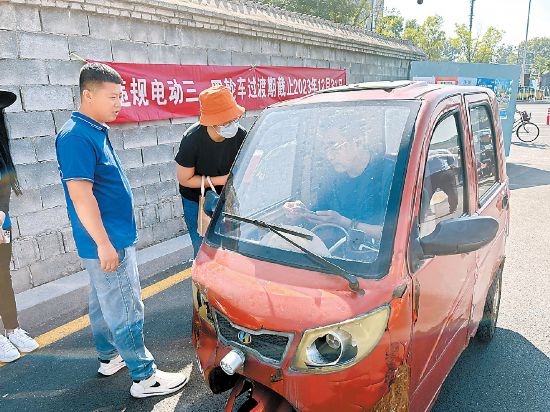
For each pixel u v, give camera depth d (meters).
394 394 1.75
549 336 3.42
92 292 2.78
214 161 3.30
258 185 2.42
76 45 4.24
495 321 3.36
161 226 5.39
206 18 5.54
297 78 7.68
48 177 4.12
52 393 2.84
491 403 2.70
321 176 2.25
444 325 2.22
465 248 1.84
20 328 3.39
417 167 1.99
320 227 2.07
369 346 1.68
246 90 6.52
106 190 2.42
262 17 6.71
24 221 3.99
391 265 1.81
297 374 1.70
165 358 3.19
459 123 2.47
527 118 17.44
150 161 5.16
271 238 2.09
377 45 9.89
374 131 2.19
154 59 5.05
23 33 3.84
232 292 1.89
